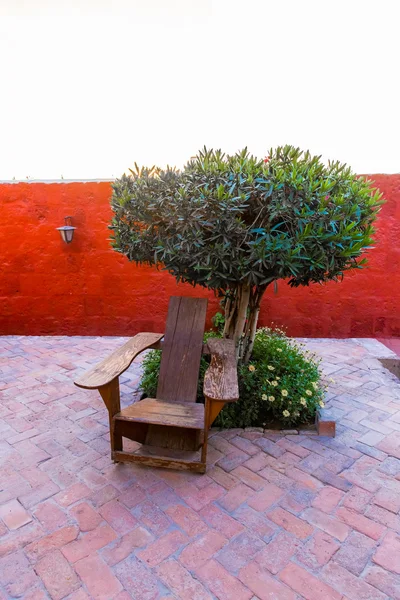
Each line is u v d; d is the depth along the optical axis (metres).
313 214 2.06
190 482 2.19
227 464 2.36
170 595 1.49
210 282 2.29
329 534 1.80
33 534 1.79
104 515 1.92
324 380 3.62
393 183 4.66
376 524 1.87
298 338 5.08
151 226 2.37
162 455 2.41
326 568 1.61
